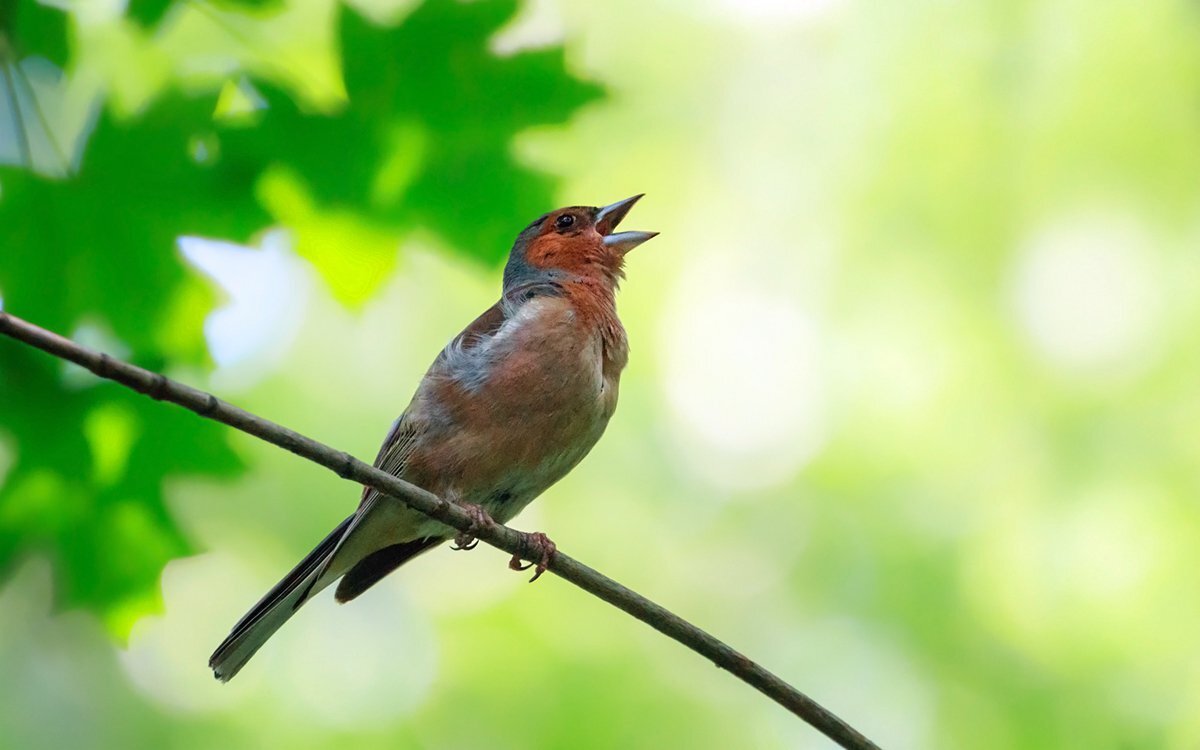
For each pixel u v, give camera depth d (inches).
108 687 498.9
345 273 330.0
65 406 311.1
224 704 502.0
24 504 314.7
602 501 533.3
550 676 491.8
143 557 320.2
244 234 313.4
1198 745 438.0
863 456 513.7
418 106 320.5
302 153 316.8
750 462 530.9
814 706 253.6
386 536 327.6
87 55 328.8
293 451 227.5
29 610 497.4
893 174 533.3
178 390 208.8
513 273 374.9
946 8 533.0
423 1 319.6
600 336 337.4
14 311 304.8
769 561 513.7
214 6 312.2
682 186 563.2
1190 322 486.9
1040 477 488.4
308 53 326.3
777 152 556.7
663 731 480.4
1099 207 506.9
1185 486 471.2
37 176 301.6
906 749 468.4
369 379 517.3
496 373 319.9
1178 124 502.3
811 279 541.0
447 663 503.5
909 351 519.2
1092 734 451.2
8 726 484.7
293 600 319.6
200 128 309.0
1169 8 501.7
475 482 323.0
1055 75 513.7
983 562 483.5
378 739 488.1
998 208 515.8
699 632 258.1
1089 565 471.8
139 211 307.7
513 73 321.7
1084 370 493.4
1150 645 457.4
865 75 547.2
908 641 482.6
